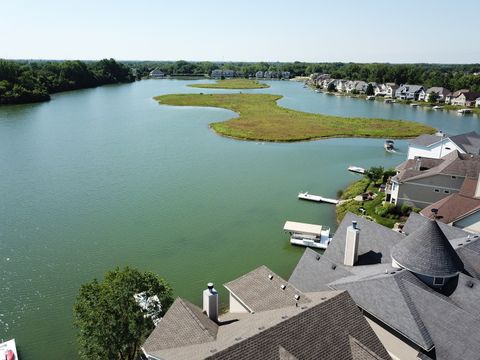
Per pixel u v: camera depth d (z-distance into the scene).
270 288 35.25
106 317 33.81
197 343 27.73
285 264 59.47
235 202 83.25
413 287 33.88
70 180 94.00
